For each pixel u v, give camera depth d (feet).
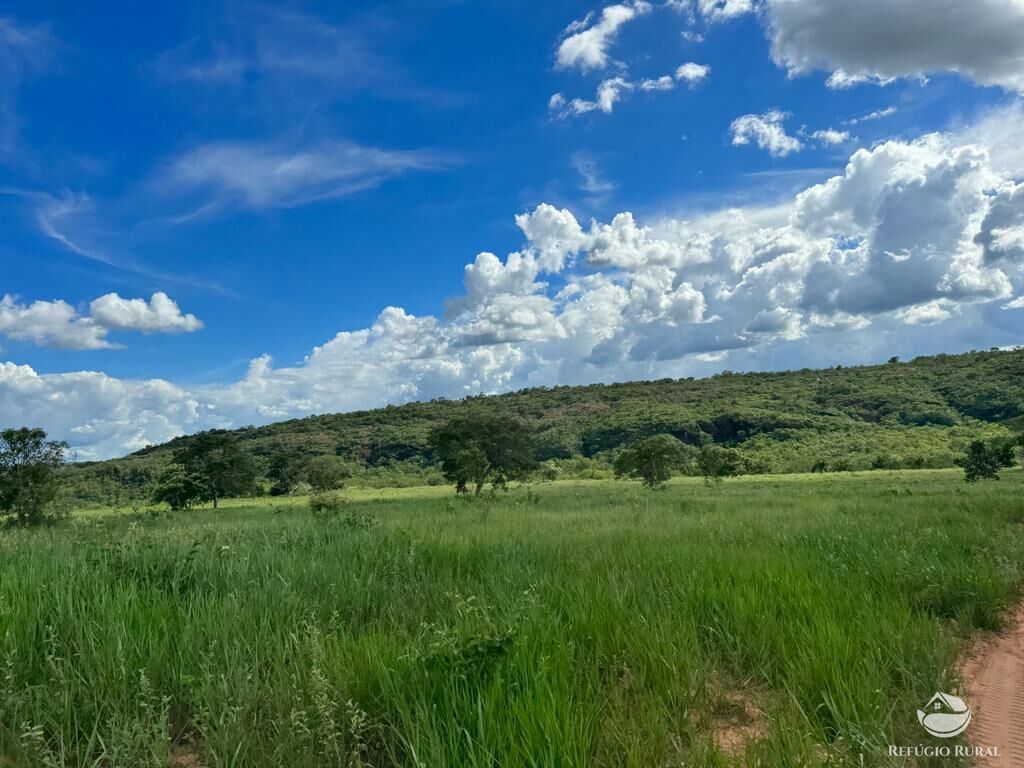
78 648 15.58
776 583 23.13
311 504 95.66
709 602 21.48
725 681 16.98
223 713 12.21
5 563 24.93
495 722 12.01
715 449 212.43
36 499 90.33
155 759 11.33
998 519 50.85
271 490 246.68
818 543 35.60
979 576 25.63
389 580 25.62
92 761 12.05
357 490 229.66
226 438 162.91
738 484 178.19
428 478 284.00
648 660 16.51
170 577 23.52
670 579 25.29
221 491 158.92
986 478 144.36
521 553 32.65
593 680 15.28
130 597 19.02
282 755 11.70
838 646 16.60
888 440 342.23
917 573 26.76
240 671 14.21
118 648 14.99
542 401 558.56
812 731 13.16
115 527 46.14
